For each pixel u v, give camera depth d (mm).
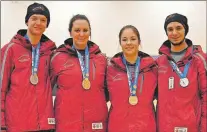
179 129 2105
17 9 4914
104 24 4988
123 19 4980
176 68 2182
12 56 2078
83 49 2238
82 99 2123
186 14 4891
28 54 2129
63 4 5039
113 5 5016
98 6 5035
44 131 2088
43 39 2227
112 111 2180
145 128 2121
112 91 2193
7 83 2062
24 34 2191
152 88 2189
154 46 4891
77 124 2107
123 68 2215
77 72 2150
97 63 2217
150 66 2223
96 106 2146
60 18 5012
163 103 2162
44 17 2100
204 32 4836
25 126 2049
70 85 2125
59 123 2127
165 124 2139
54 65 2180
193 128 2111
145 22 4953
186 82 2141
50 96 2154
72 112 2113
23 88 2066
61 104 2127
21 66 2084
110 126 2164
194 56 2197
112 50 4930
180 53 2219
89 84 2137
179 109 2125
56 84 2203
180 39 2143
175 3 4918
